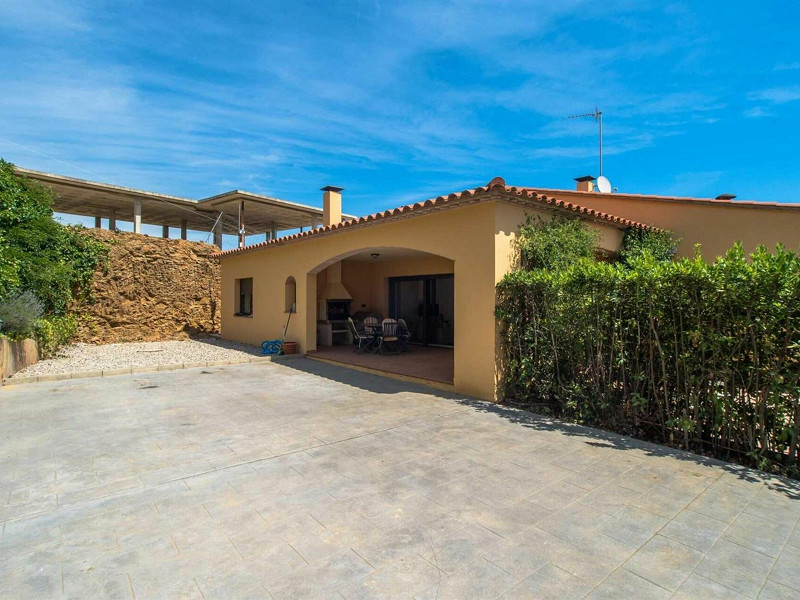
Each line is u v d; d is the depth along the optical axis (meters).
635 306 5.32
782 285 4.15
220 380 8.91
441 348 12.92
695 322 4.82
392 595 2.47
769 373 4.27
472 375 7.35
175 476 4.13
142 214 23.23
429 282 13.43
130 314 15.29
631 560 2.82
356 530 3.17
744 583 2.59
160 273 16.06
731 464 4.44
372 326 12.72
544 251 7.27
